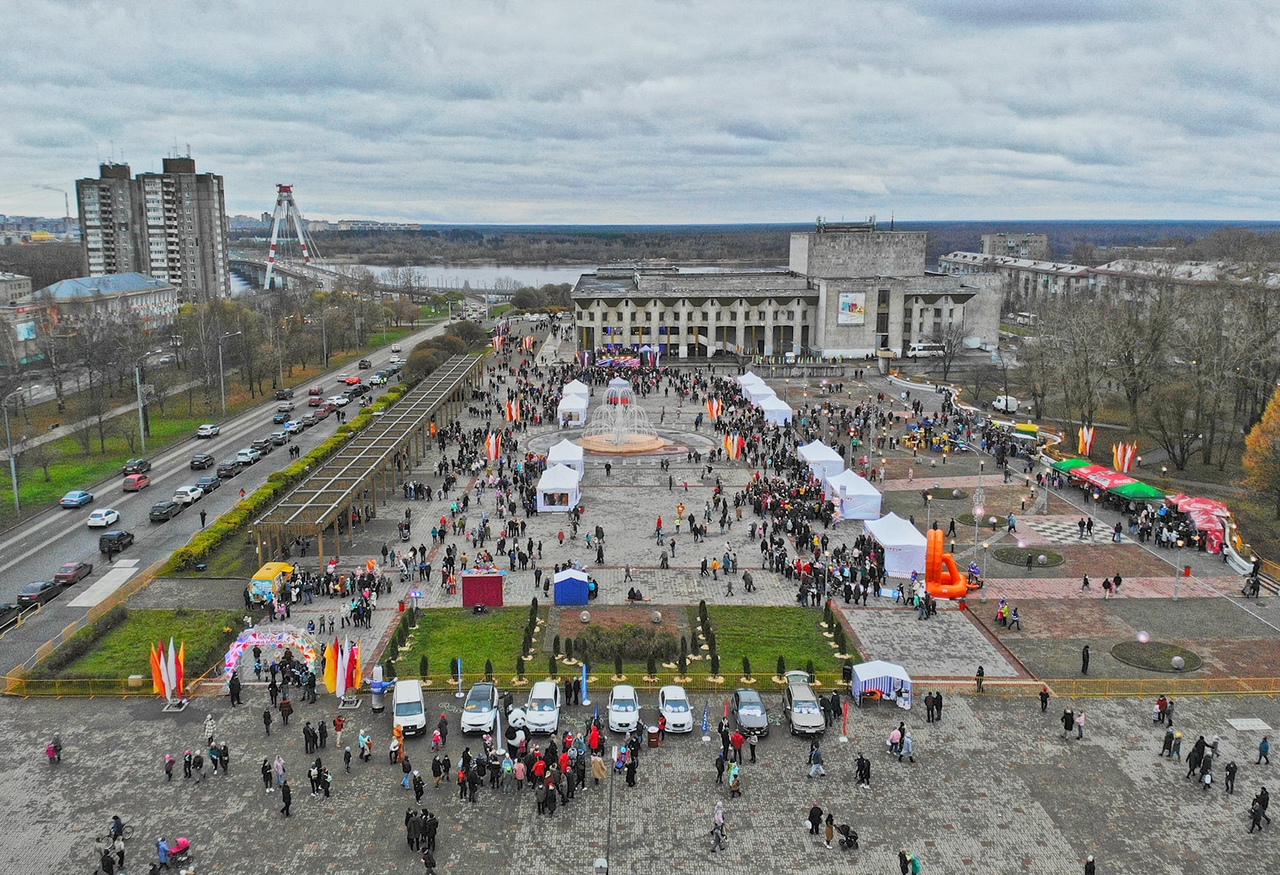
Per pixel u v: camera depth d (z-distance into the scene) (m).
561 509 112.56
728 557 92.94
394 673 71.12
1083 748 62.62
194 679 71.50
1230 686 71.19
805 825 54.16
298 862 50.59
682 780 58.84
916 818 54.88
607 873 49.78
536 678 70.94
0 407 148.25
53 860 50.78
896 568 93.06
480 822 54.34
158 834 52.97
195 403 183.50
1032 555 98.31
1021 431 152.00
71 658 73.50
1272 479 113.50
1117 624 82.50
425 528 106.75
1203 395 142.00
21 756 61.19
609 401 176.50
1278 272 196.88
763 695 70.00
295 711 67.25
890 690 67.56
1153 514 107.44
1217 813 55.53
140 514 113.44
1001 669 73.81
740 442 131.62
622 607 85.19
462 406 177.50
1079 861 51.09
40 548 101.44
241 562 95.75
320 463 129.38
